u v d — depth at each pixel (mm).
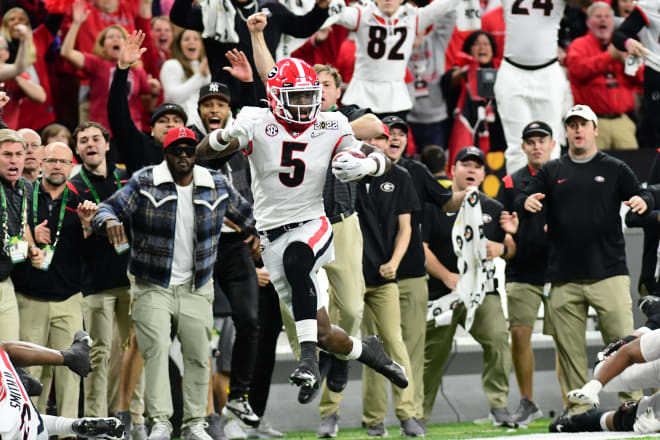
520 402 28203
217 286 25969
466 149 27844
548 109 34000
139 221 21484
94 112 32219
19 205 22328
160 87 32750
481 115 35500
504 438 19500
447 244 27547
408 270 26016
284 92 16641
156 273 21438
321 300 17828
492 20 37594
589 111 25234
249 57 26234
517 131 34062
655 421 20031
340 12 30828
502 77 34219
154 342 21297
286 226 17375
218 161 24016
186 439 21812
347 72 34781
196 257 21750
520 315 27797
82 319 23422
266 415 27234
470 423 28891
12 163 21938
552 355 30594
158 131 24641
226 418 25438
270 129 16953
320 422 27812
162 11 36281
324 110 24203
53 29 33219
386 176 25281
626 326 24906
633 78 36781
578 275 25109
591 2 38625
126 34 32531
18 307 22453
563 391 25578
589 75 35750
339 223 23094
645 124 36438
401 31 31797
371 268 24844
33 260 22234
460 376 29922
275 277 17672
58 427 18609
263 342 25109
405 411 24906
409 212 25375
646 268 26203
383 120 25859
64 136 28562
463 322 27438
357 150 16828
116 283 23672
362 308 23375
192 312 21812
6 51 30812
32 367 22094
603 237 25062
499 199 28688
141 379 24312
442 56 35969
